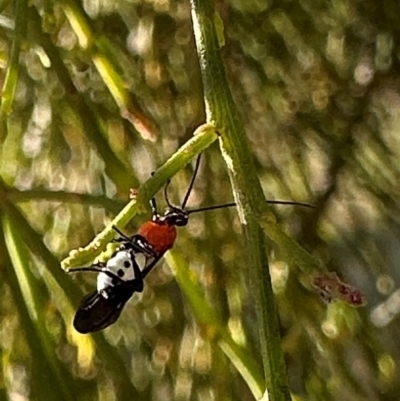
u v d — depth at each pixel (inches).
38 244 5.1
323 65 7.7
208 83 4.5
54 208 7.1
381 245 8.5
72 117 6.6
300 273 7.5
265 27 7.5
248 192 4.4
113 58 5.7
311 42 7.7
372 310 8.5
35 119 7.0
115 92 5.6
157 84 7.1
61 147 7.1
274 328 4.3
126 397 5.4
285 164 7.9
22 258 5.1
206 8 4.6
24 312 5.0
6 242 5.1
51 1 5.7
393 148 8.2
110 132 6.7
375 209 8.4
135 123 5.6
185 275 5.1
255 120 7.7
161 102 7.1
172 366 7.4
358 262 8.5
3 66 5.7
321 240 8.0
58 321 6.2
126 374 5.4
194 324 7.4
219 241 7.3
